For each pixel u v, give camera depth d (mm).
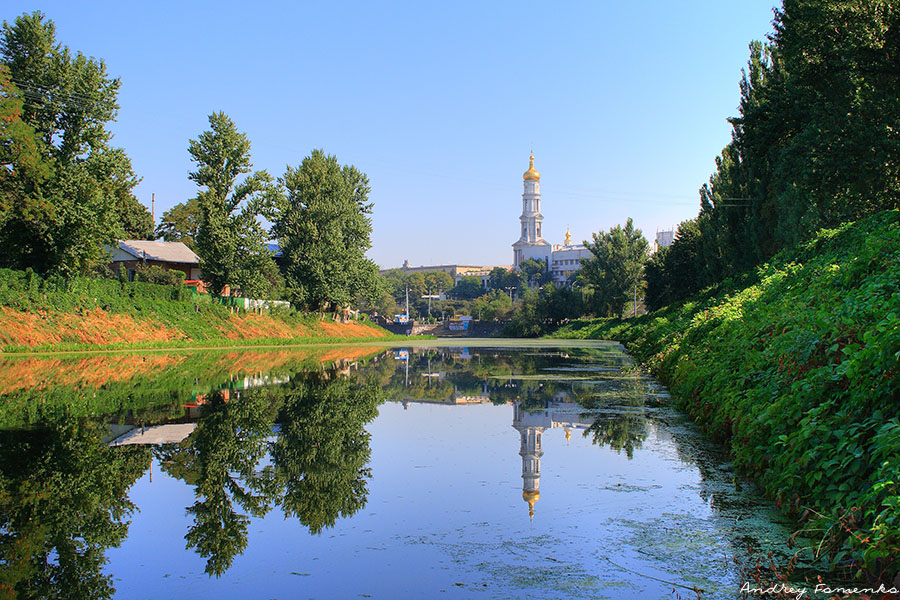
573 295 94312
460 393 18312
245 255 49156
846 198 26281
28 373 21984
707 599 4938
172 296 46250
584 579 5348
